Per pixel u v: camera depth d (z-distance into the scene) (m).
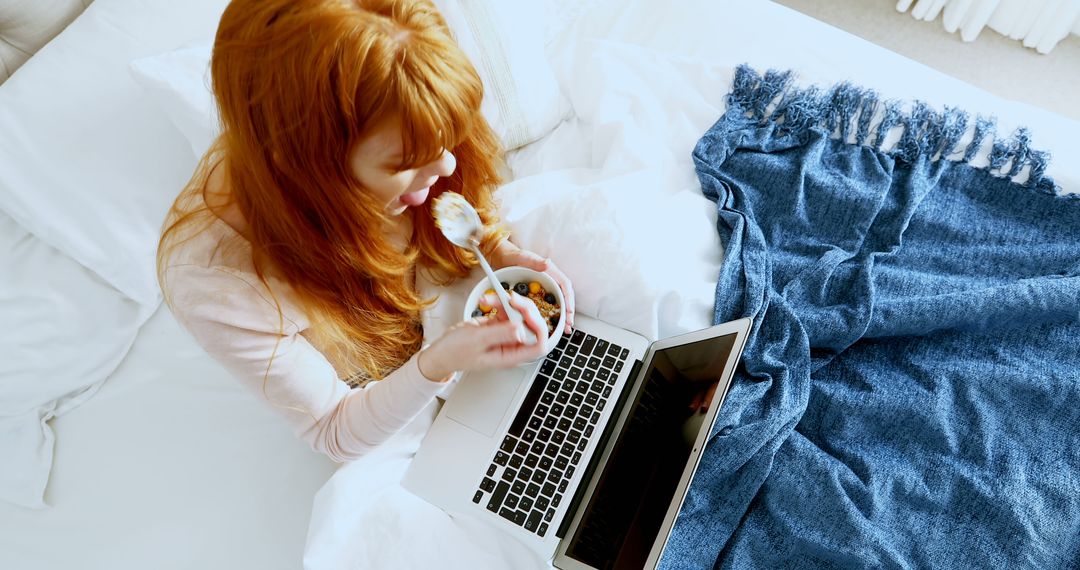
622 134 1.10
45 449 0.99
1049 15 1.62
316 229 0.67
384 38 0.50
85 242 0.98
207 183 0.71
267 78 0.52
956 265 1.01
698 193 1.11
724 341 0.85
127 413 1.03
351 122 0.53
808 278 1.00
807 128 1.11
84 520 0.97
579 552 0.81
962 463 0.89
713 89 1.17
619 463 0.86
